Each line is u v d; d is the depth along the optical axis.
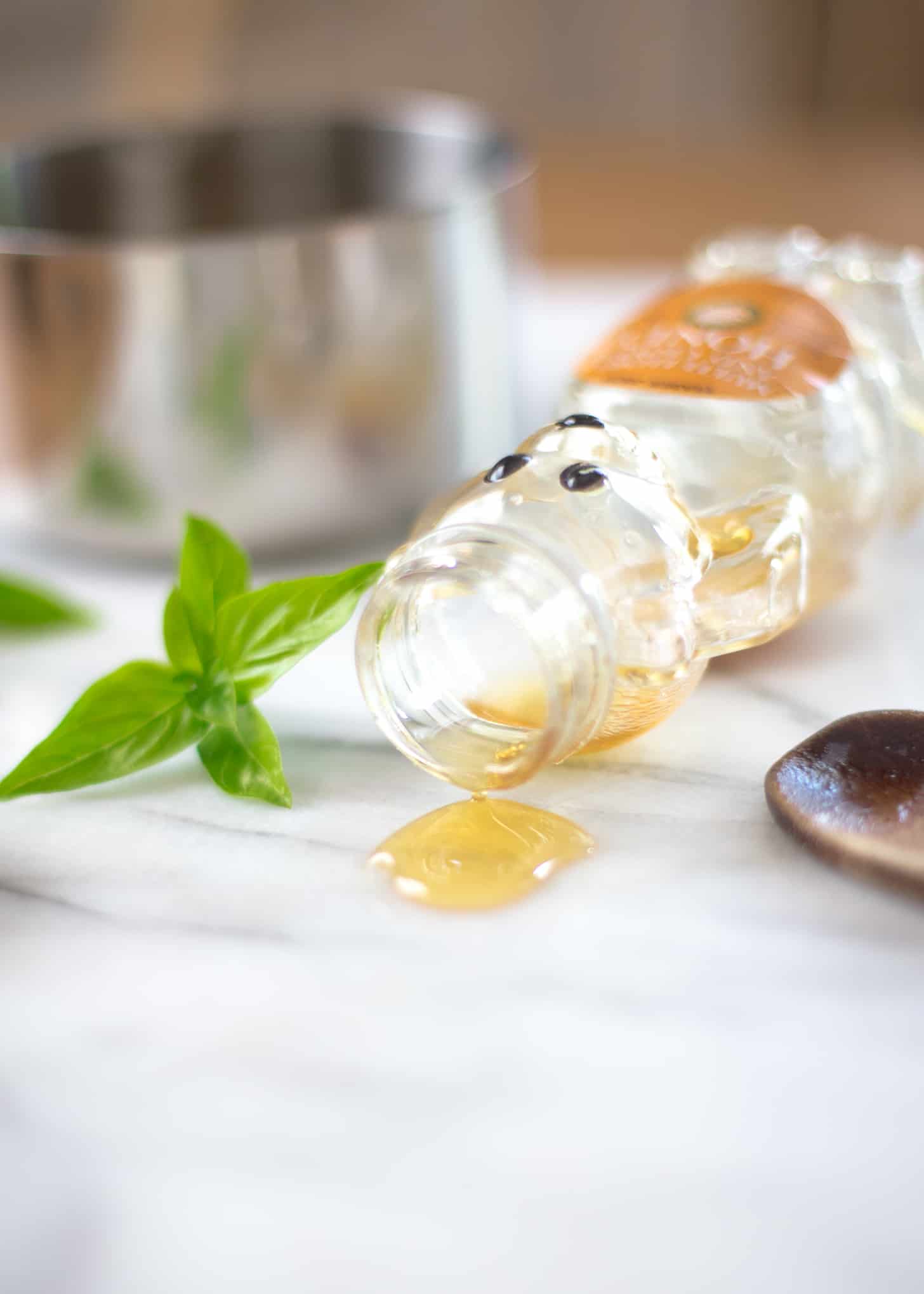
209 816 0.39
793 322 0.42
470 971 0.35
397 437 0.48
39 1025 0.34
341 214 0.57
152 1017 0.34
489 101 1.17
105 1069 0.33
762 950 0.35
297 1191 0.31
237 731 0.39
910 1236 0.30
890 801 0.37
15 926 0.36
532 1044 0.33
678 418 0.41
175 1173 0.31
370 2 1.15
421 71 1.16
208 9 1.11
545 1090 0.32
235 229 0.57
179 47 1.10
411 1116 0.32
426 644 0.40
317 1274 0.30
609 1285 0.30
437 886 0.36
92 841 0.38
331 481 0.48
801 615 0.44
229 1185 0.31
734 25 1.13
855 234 0.67
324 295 0.46
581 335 0.62
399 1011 0.34
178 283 0.45
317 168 0.57
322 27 1.15
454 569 0.35
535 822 0.38
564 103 1.17
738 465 0.40
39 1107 0.32
